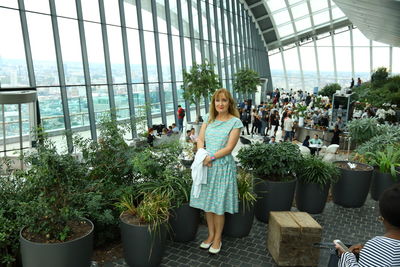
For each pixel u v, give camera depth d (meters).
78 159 4.17
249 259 3.71
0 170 3.99
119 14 14.07
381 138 7.18
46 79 11.45
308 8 32.12
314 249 3.50
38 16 11.03
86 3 12.61
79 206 3.62
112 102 13.98
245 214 4.09
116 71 14.20
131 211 3.58
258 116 16.97
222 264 3.59
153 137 8.69
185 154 5.61
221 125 3.62
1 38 10.16
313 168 5.01
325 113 15.90
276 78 38.69
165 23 16.95
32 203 2.99
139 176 4.34
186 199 3.97
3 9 10.12
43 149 3.42
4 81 10.34
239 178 4.24
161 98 16.77
